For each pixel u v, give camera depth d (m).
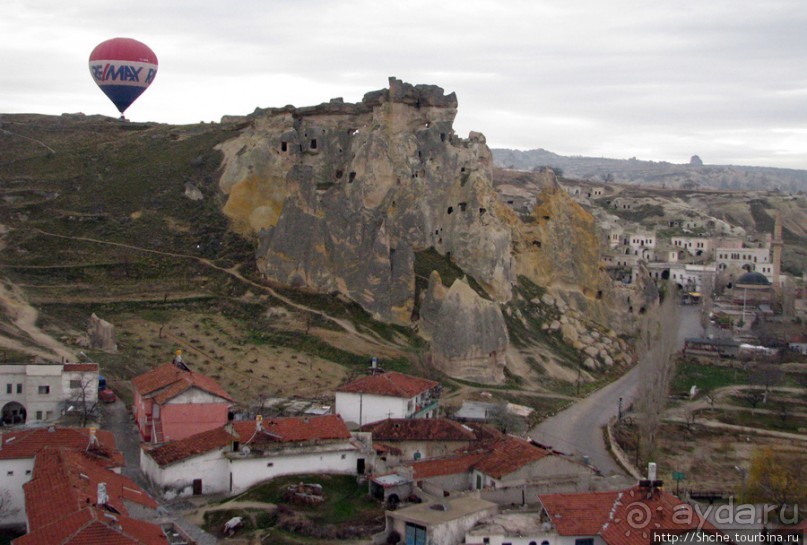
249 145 181.00
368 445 89.44
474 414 118.50
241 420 96.75
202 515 76.31
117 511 63.09
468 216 170.38
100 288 149.62
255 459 83.94
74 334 129.62
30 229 164.75
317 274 154.75
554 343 163.50
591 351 163.62
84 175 185.38
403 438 94.81
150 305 145.75
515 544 67.06
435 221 174.62
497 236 167.75
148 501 72.62
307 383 125.25
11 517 76.38
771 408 145.62
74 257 157.62
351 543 70.56
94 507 61.12
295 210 158.12
